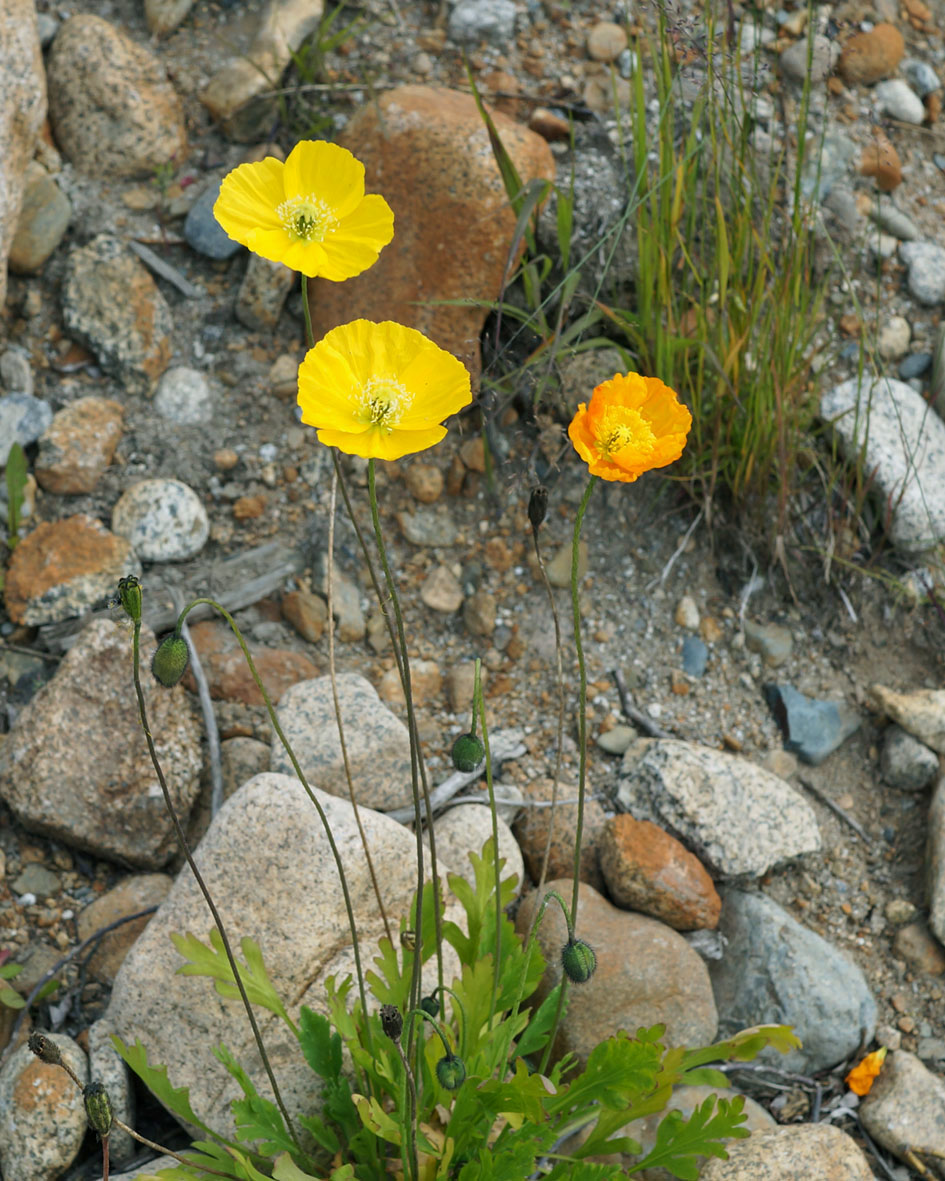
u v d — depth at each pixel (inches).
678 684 59.9
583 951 46.2
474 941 50.8
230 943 52.0
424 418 43.3
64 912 55.2
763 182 68.5
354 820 53.2
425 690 59.5
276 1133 48.7
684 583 62.3
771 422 59.4
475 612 60.9
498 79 72.1
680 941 54.7
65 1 72.6
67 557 58.8
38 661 58.3
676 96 60.2
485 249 62.5
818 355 67.1
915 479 61.8
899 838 58.3
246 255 67.1
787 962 55.2
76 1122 51.0
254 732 57.7
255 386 64.5
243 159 69.5
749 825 56.5
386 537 62.6
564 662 60.1
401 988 50.3
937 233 72.5
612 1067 48.3
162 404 63.4
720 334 59.1
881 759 59.2
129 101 67.3
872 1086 54.4
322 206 43.9
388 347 43.6
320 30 71.0
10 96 60.2
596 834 56.9
